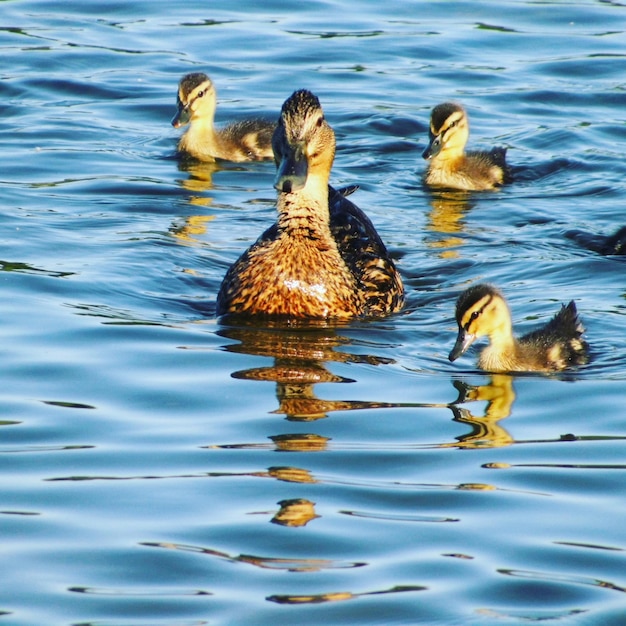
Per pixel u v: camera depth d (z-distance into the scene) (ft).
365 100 77.05
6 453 33.45
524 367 41.11
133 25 90.17
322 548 28.96
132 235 54.75
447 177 65.57
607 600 26.91
